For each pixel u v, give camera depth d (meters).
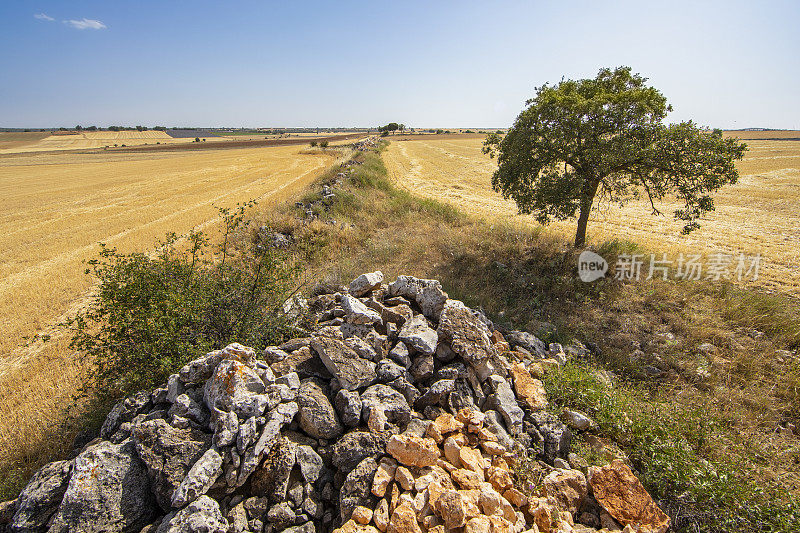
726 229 16.59
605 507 3.71
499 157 11.98
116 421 4.32
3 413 6.49
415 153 58.19
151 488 3.55
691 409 5.59
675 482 4.14
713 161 9.15
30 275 13.68
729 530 3.76
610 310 8.60
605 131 10.04
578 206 10.34
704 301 8.68
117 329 5.31
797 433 5.36
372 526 3.28
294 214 15.80
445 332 5.50
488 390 5.24
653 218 18.86
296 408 4.05
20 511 3.30
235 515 3.33
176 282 5.67
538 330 7.74
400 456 3.75
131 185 34.84
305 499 3.57
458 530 3.15
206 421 3.98
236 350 4.33
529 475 4.10
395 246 12.09
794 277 10.54
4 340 9.19
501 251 11.19
